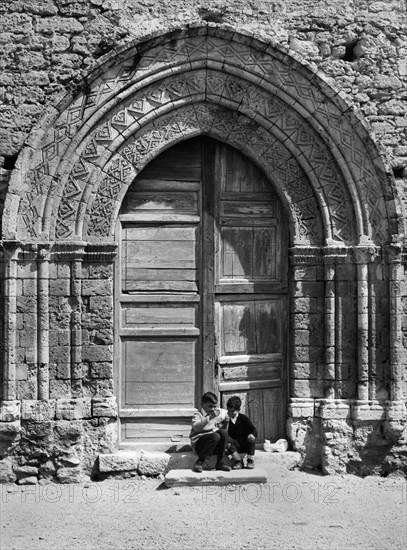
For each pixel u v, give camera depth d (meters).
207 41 8.70
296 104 8.81
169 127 8.87
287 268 9.27
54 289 8.62
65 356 8.61
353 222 8.95
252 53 8.76
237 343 9.23
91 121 8.58
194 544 6.63
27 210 8.55
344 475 8.76
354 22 9.06
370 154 8.83
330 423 8.79
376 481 8.59
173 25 8.75
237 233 9.27
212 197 9.17
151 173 9.12
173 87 8.77
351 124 8.80
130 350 9.05
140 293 9.09
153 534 6.87
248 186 9.28
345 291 8.93
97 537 6.81
